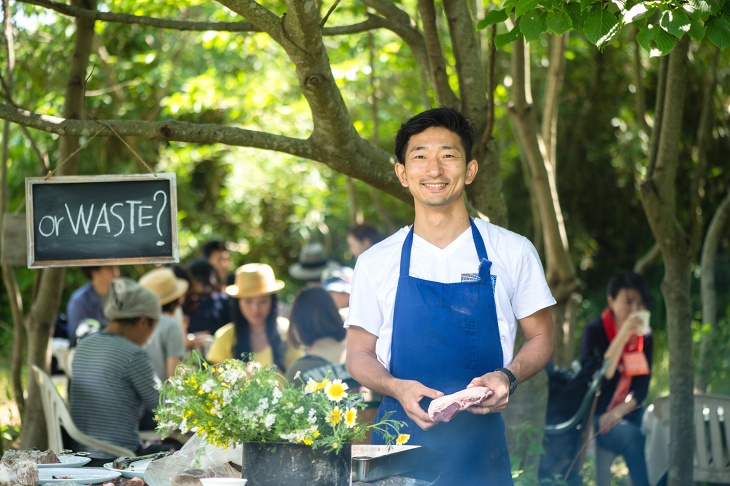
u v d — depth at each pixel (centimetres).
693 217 667
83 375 529
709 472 576
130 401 531
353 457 273
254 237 1809
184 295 805
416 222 319
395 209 1691
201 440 286
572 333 835
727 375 703
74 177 370
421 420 283
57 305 587
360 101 1341
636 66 771
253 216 1767
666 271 550
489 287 310
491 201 473
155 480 278
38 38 756
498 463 314
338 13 915
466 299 309
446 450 308
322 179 1683
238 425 250
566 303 727
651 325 1349
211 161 1819
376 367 307
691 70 1109
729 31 320
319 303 539
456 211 315
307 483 246
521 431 478
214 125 385
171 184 372
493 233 318
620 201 1477
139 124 379
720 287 1148
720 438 577
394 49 900
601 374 590
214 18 834
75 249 369
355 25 493
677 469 548
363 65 948
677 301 546
